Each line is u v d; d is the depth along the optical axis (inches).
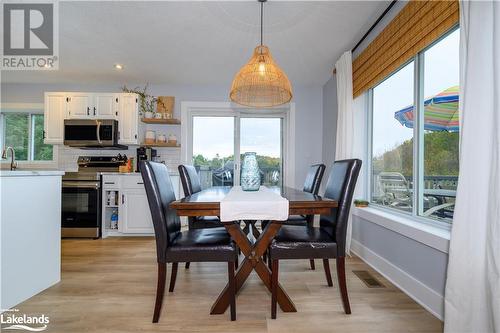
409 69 86.8
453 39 68.5
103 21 95.9
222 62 131.6
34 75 148.4
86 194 135.1
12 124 164.1
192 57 126.0
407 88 88.1
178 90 166.1
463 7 51.9
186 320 61.4
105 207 138.3
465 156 50.0
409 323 60.4
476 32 48.7
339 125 119.4
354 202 108.5
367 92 115.0
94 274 88.1
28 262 70.5
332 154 149.6
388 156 99.6
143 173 60.7
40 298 71.3
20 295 68.2
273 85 88.4
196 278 86.0
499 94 43.4
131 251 113.4
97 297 72.2
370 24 97.5
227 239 64.9
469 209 49.3
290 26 98.6
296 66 136.5
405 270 76.2
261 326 59.1
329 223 70.1
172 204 57.0
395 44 83.5
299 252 62.7
